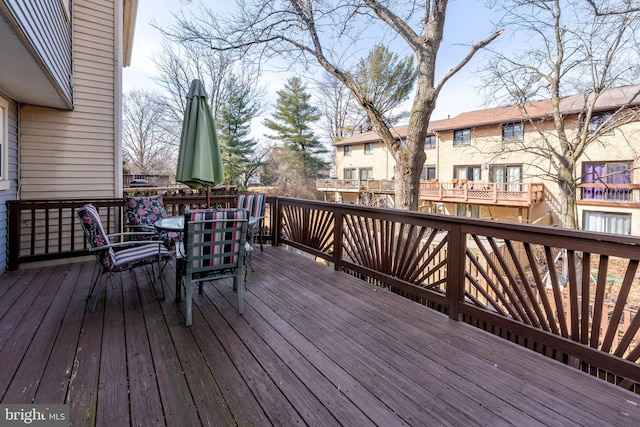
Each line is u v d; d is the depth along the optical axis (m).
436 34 5.69
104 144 5.28
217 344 2.25
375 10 5.91
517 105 10.37
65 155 4.96
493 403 1.69
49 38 3.15
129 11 6.29
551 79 9.66
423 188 15.98
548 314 2.21
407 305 3.02
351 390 1.78
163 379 1.85
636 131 10.62
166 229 3.17
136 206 4.34
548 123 12.45
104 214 5.26
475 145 15.13
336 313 2.82
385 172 18.92
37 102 4.52
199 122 3.62
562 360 2.69
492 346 2.28
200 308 2.88
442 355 2.15
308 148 23.44
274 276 3.88
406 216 3.22
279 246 5.65
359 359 2.09
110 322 2.58
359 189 18.78
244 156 17.48
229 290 3.38
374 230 3.63
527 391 1.79
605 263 1.92
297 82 21.98
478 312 2.57
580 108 10.74
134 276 3.81
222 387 1.78
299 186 23.02
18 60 2.85
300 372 1.94
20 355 2.07
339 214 4.14
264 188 22.95
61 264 4.34
